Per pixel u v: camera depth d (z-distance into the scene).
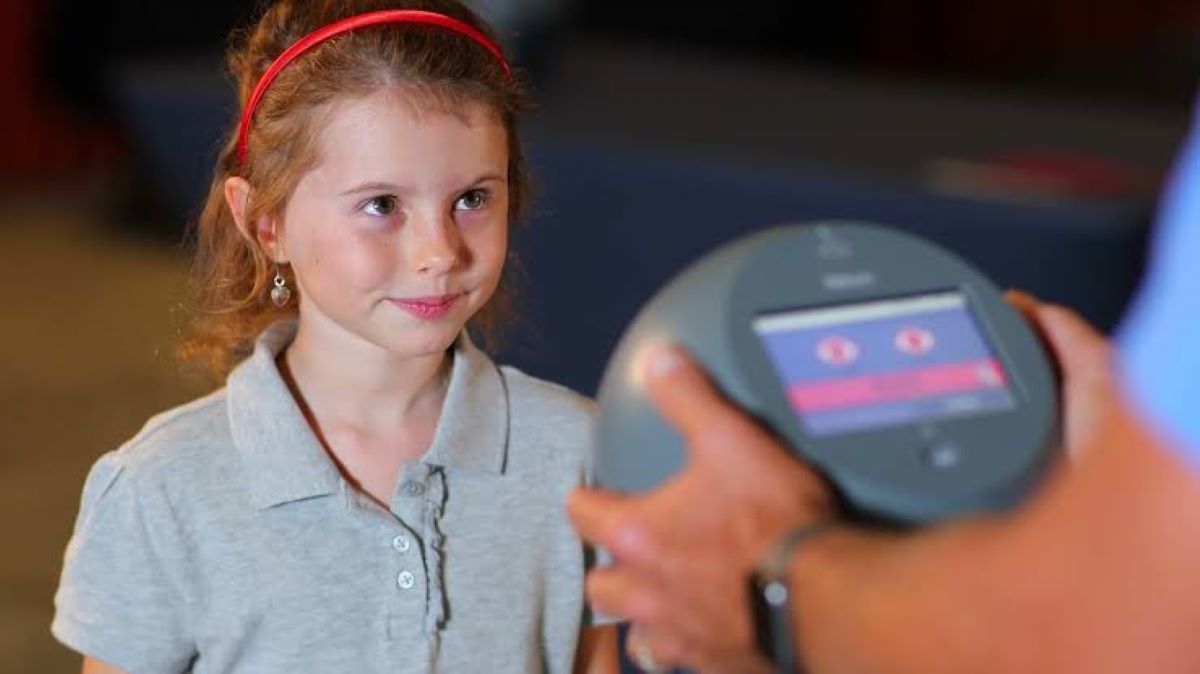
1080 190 3.35
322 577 1.55
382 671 1.55
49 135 6.40
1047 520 0.86
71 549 1.59
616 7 7.14
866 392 1.12
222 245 1.73
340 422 1.60
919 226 3.29
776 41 7.66
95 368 4.78
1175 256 0.80
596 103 4.12
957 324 1.16
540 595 1.62
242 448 1.56
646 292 3.56
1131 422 0.80
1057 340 1.21
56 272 5.52
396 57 1.52
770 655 1.04
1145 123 4.23
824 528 1.02
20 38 6.28
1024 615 0.86
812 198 3.35
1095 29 8.67
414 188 1.50
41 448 4.27
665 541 1.06
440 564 1.58
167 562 1.55
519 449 1.63
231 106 2.04
